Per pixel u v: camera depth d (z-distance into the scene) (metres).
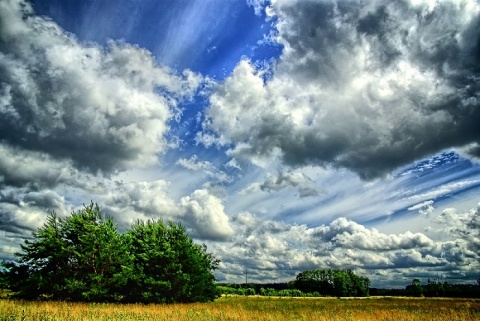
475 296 105.94
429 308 33.53
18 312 17.55
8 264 29.83
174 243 36.81
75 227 31.45
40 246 30.25
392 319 20.52
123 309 22.83
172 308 25.88
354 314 23.84
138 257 35.16
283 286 127.25
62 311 19.06
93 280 30.09
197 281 36.84
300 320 20.44
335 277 121.38
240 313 22.36
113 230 33.72
